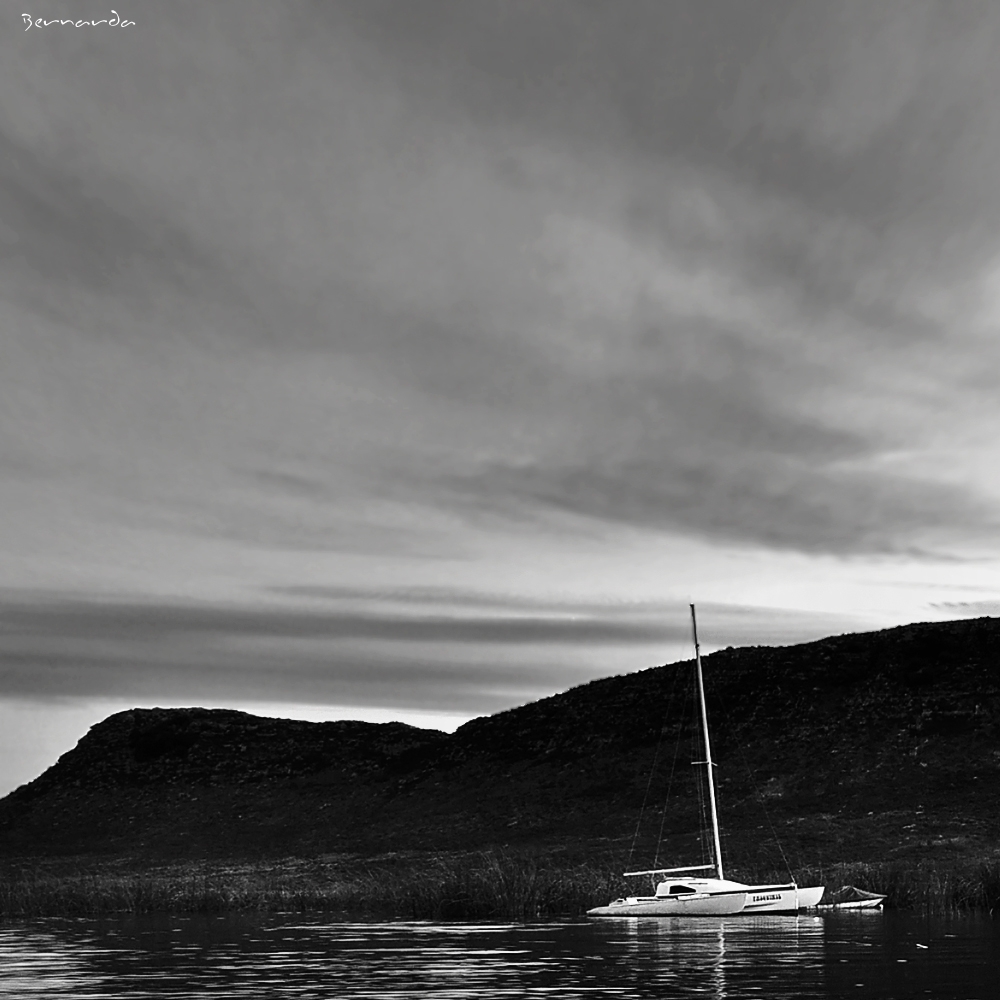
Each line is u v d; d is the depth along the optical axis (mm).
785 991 27312
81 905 63875
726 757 140875
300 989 28719
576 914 55406
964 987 27609
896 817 105938
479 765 165000
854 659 156750
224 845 154125
